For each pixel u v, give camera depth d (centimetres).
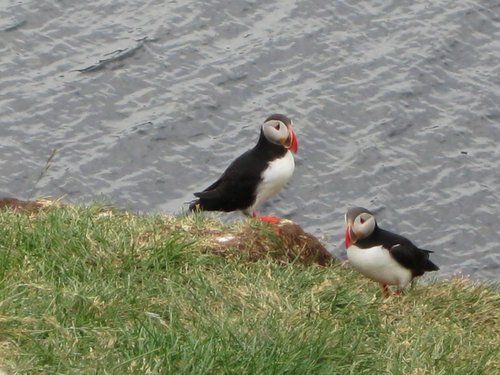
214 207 1169
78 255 943
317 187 1864
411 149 1964
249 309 883
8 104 2009
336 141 1966
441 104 2064
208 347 767
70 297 836
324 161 1919
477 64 2159
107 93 2047
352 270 1073
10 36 2166
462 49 2191
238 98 2047
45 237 955
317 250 1084
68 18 2219
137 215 1094
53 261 914
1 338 766
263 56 2139
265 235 1051
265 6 2272
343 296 938
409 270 1017
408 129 2005
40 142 1938
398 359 830
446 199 1859
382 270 1012
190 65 2116
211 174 1889
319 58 2148
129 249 960
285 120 1149
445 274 1684
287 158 1154
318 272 1010
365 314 917
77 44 2158
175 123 1977
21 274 879
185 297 896
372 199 1848
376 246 1007
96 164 1895
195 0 2272
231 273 969
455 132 2005
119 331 805
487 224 1811
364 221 1010
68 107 2014
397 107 2041
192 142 1950
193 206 1179
